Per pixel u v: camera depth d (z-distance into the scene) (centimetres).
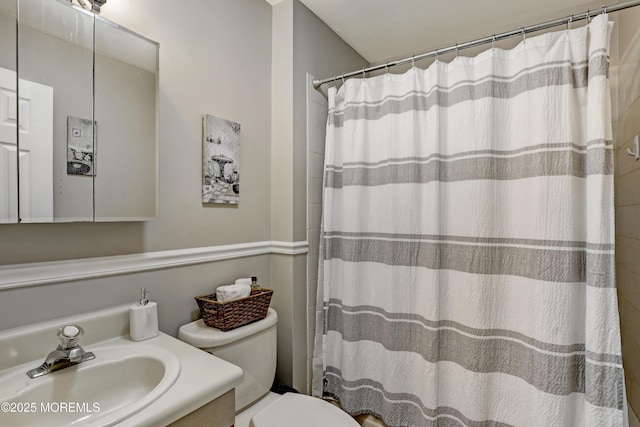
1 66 82
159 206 115
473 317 128
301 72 167
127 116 106
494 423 126
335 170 168
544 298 114
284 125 163
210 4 136
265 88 164
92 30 98
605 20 108
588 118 110
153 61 112
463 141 132
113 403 90
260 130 161
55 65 91
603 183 106
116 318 105
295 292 160
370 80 160
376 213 157
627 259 153
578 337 112
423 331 139
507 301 126
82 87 96
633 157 146
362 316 160
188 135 127
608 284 105
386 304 152
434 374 134
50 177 90
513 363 123
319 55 182
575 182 112
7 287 83
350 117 162
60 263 93
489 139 126
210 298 129
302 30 168
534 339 116
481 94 128
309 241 170
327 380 169
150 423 65
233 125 145
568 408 110
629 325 150
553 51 115
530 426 117
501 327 126
